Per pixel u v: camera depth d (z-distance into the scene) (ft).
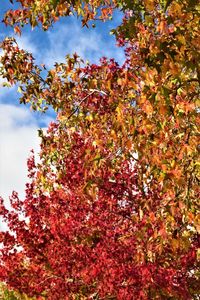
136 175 32.94
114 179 33.40
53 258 38.75
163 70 17.51
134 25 19.48
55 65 28.19
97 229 37.19
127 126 20.04
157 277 31.58
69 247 38.22
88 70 27.91
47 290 39.19
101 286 34.94
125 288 33.76
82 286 38.01
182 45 17.74
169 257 31.60
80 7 23.26
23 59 28.04
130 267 32.76
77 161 32.83
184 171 19.49
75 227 37.81
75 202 37.63
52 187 38.83
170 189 18.72
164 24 18.45
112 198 34.83
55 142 29.35
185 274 33.32
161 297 33.86
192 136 19.04
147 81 17.87
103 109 25.45
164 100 17.76
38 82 28.27
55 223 38.88
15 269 40.22
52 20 23.94
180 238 18.37
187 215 18.51
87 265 37.17
